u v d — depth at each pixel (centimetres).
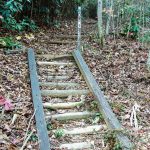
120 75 383
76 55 416
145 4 611
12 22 488
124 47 500
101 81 361
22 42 468
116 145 249
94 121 290
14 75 342
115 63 414
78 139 264
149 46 514
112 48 485
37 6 599
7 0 479
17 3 482
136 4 616
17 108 283
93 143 258
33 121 269
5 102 181
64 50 455
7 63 369
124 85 359
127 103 321
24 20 525
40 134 250
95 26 742
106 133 268
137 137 267
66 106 306
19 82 329
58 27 658
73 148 251
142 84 367
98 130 277
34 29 554
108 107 300
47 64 394
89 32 630
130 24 577
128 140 257
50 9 632
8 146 233
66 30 647
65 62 411
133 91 347
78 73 380
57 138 262
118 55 450
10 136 248
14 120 266
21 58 392
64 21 795
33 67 360
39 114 274
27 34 512
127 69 402
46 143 241
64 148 249
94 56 435
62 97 326
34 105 285
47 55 415
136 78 374
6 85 319
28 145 241
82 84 353
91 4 997
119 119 293
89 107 309
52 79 357
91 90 334
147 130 281
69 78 365
